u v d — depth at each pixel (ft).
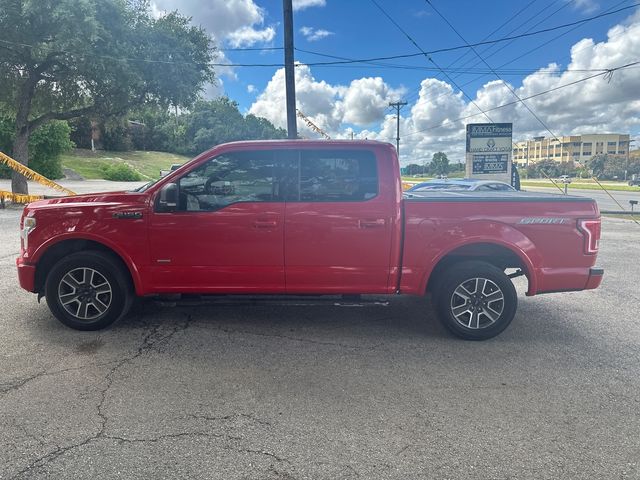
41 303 18.66
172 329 16.17
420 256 15.35
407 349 14.80
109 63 58.39
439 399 11.57
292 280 15.42
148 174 212.43
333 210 15.11
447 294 15.42
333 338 15.66
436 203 15.29
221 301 15.67
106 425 10.13
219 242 15.17
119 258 15.61
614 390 12.14
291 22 47.93
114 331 15.84
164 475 8.53
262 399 11.43
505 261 16.37
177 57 66.69
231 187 15.28
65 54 58.75
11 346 14.40
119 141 284.00
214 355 14.03
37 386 11.84
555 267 15.53
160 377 12.50
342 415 10.74
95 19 56.49
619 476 8.66
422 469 8.81
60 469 8.64
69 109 72.59
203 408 10.94
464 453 9.34
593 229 15.47
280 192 15.28
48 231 15.26
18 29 56.24
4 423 10.12
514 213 15.34
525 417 10.76
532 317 18.39
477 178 66.59
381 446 9.55
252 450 9.35
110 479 8.39
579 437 9.95
